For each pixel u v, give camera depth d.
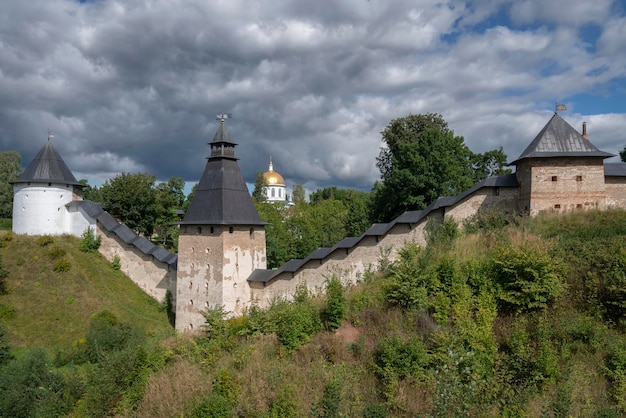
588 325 19.09
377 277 29.12
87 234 47.41
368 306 24.03
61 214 49.56
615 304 19.42
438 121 53.81
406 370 18.62
